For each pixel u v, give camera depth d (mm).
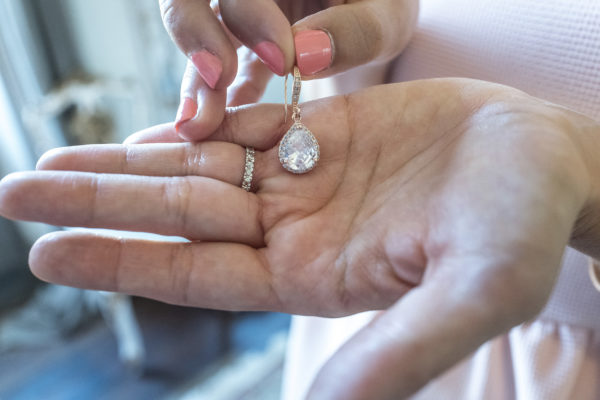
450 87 224
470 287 181
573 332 256
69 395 445
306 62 230
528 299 182
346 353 178
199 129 230
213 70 222
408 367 175
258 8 218
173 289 216
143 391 451
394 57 276
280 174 234
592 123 211
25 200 211
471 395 274
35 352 481
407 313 180
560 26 241
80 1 426
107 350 485
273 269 218
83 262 212
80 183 213
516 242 183
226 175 235
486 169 196
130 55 439
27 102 459
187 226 222
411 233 206
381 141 227
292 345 353
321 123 232
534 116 202
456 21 264
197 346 485
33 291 535
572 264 249
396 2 249
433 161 215
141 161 232
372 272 213
